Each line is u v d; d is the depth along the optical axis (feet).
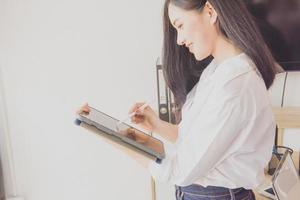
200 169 2.72
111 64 5.59
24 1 5.33
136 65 5.57
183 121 3.26
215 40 2.84
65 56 5.57
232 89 2.59
